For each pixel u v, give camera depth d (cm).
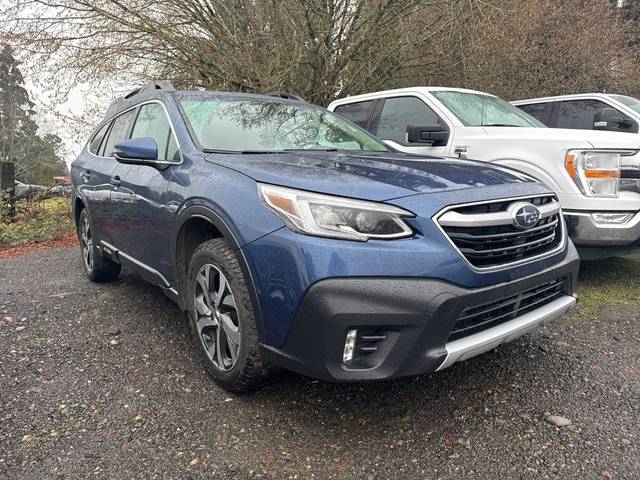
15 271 568
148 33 891
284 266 229
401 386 289
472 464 223
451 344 229
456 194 242
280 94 434
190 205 287
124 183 377
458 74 1007
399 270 219
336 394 280
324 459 227
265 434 244
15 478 212
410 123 585
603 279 512
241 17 878
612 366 314
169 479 213
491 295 235
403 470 220
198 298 294
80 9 877
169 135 343
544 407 267
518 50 1010
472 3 881
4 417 256
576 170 445
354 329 220
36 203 882
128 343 345
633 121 650
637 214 438
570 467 220
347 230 223
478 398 276
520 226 253
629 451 230
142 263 365
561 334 367
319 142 369
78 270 559
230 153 311
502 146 492
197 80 966
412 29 907
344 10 872
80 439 239
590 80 1223
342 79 947
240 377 261
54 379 296
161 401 272
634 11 1459
